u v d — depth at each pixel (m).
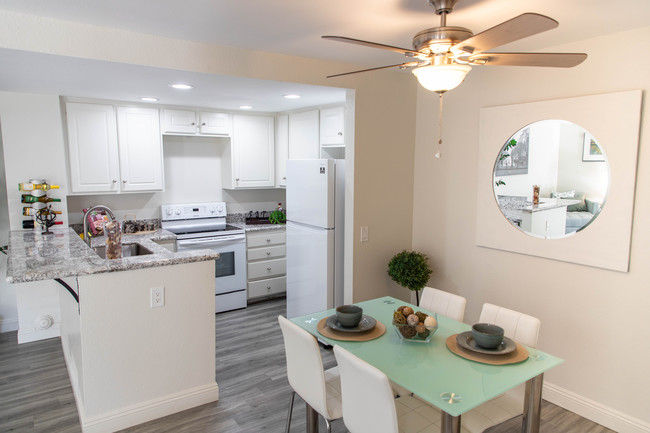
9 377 3.17
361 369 1.67
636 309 2.47
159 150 4.39
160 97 3.87
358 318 2.24
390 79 3.53
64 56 2.34
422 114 3.68
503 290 3.16
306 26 2.34
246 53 2.86
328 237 3.62
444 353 1.99
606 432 2.58
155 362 2.64
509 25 1.31
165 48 2.59
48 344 3.74
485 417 2.00
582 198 2.63
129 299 2.50
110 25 2.37
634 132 2.38
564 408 2.83
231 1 1.98
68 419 2.66
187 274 2.69
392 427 1.63
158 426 2.59
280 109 4.72
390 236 3.71
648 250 2.40
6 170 3.58
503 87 3.04
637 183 2.42
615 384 2.59
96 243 3.72
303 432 2.54
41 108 3.64
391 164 3.63
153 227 4.62
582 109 2.59
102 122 4.05
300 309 4.04
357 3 1.98
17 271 2.25
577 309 2.74
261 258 4.86
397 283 3.74
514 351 1.98
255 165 4.99
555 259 2.81
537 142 2.83
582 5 1.99
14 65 2.55
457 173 3.41
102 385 2.48
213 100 4.04
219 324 4.27
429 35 1.65
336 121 4.19
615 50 2.46
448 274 3.56
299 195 3.92
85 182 4.02
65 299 3.11
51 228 3.72
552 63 1.74
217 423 2.63
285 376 3.23
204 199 5.11
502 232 3.09
